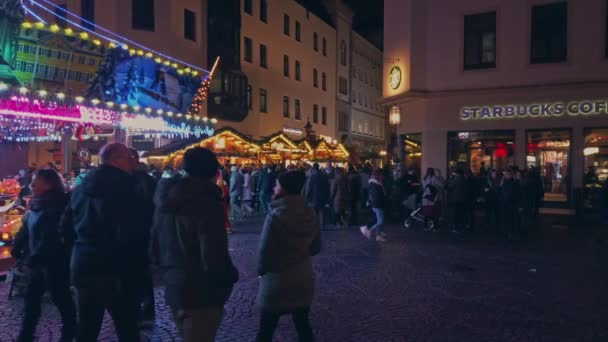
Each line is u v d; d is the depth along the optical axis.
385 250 11.05
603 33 17.84
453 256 10.34
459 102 19.59
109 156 4.08
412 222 14.83
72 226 4.44
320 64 46.53
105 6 25.44
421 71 20.14
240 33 32.94
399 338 5.58
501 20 19.08
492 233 13.78
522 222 15.04
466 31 19.73
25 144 21.58
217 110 30.48
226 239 3.29
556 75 18.36
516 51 18.89
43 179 5.11
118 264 3.92
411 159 21.16
